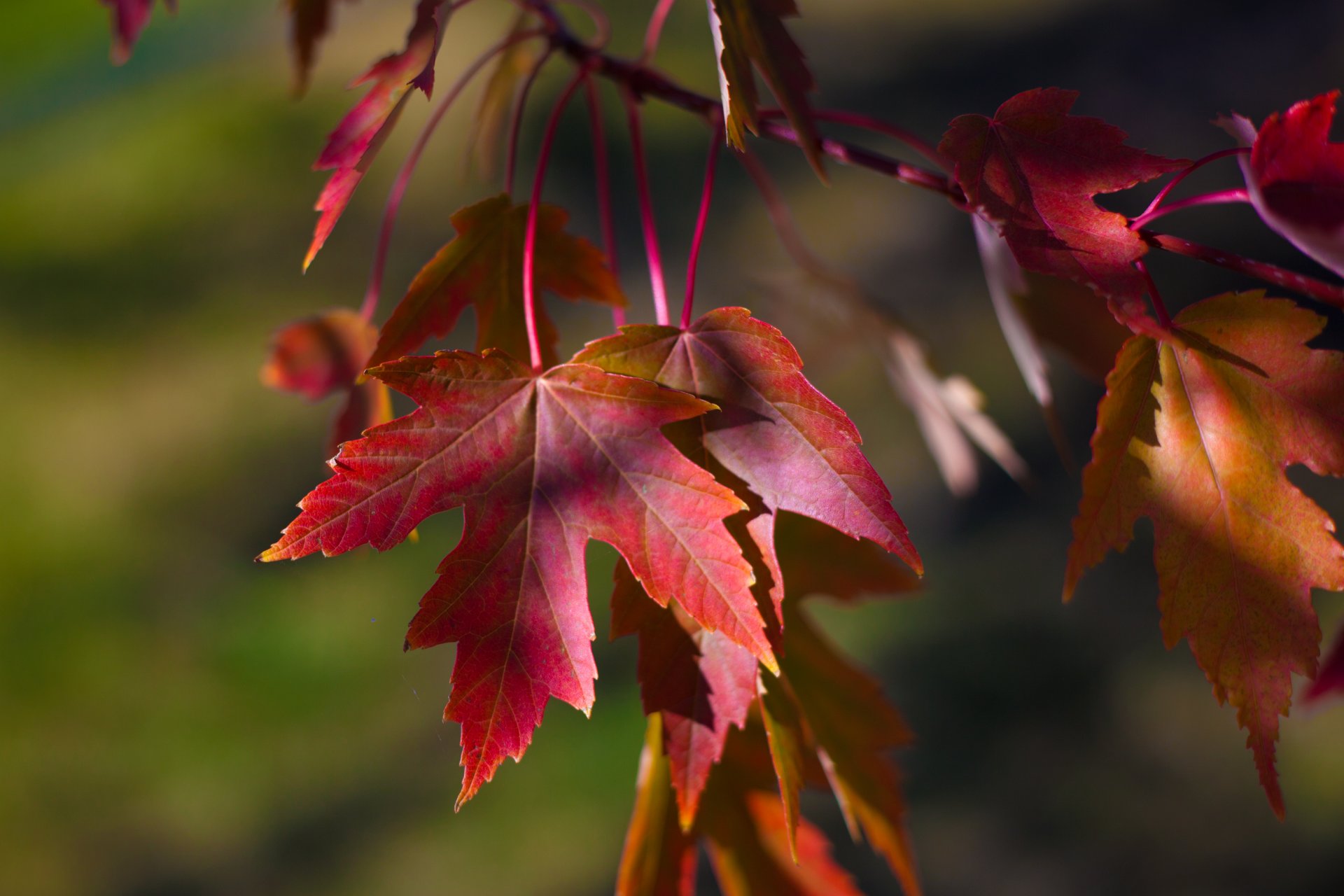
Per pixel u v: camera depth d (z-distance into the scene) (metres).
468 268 0.62
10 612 2.01
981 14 3.12
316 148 2.96
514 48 0.75
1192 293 2.02
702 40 2.99
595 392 0.58
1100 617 1.85
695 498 0.57
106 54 3.36
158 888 1.61
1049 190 0.58
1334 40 2.54
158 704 1.83
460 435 0.58
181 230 2.81
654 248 0.64
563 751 1.74
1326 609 1.54
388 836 1.64
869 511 0.57
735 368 0.58
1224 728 1.67
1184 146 2.45
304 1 0.73
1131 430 0.58
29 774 1.76
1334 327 1.84
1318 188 0.57
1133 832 1.55
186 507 2.19
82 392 2.43
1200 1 2.84
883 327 0.87
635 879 0.66
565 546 0.58
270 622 1.95
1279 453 0.58
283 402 2.36
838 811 1.65
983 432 0.84
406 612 1.91
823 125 2.81
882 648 1.87
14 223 2.93
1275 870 1.47
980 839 1.58
